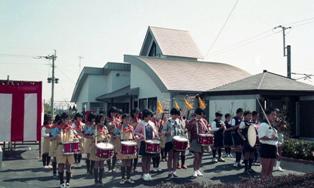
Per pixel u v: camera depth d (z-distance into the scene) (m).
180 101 23.53
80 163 14.06
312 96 21.55
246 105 20.22
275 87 20.27
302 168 13.38
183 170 12.63
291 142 15.52
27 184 10.20
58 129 11.30
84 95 37.34
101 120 10.94
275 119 9.81
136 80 28.17
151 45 36.28
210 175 11.72
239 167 13.21
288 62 35.50
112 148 9.76
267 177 8.05
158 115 18.34
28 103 15.68
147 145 10.40
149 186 10.01
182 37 36.47
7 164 13.78
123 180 10.34
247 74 30.52
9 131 15.40
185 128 12.62
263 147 9.41
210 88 24.69
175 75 25.47
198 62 31.98
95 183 10.10
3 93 15.39
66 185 9.66
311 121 21.69
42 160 14.10
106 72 35.47
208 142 11.27
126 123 11.27
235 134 13.27
